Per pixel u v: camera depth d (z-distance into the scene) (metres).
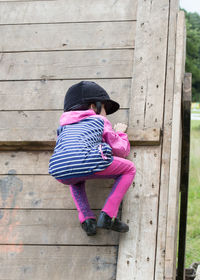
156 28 3.16
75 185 2.64
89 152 2.38
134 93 2.98
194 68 15.81
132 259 2.51
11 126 3.06
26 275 2.60
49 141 2.88
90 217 2.59
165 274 2.41
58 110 3.06
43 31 3.36
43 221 2.74
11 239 2.71
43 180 2.87
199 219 6.57
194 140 11.20
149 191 2.68
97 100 2.62
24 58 3.29
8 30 3.42
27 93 3.16
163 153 2.76
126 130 2.81
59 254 2.63
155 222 2.59
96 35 3.27
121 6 3.34
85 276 2.54
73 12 3.39
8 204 2.82
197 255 5.26
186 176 3.81
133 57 3.13
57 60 3.23
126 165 2.50
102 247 2.61
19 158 2.95
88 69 3.16
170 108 2.89
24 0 3.52
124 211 2.65
